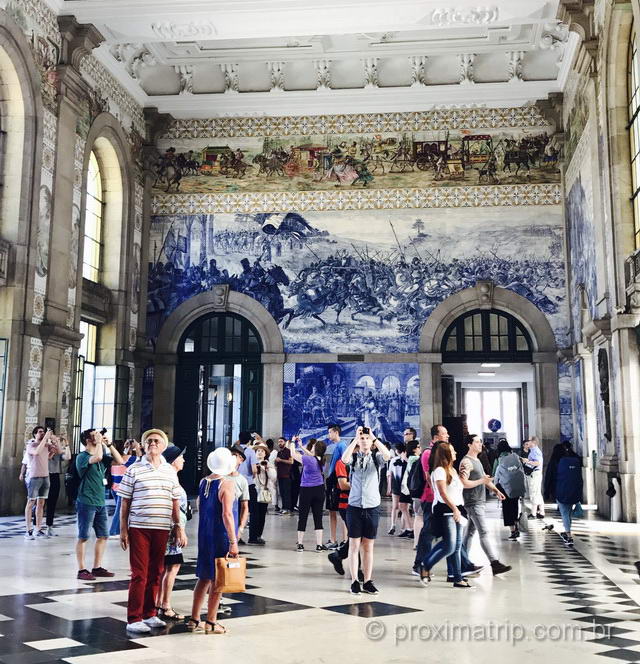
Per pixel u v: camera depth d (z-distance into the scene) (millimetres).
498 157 24703
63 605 7422
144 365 24750
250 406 24625
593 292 19781
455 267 24344
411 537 13703
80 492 9039
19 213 17344
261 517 12836
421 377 23875
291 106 25156
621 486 16438
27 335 17297
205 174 25609
